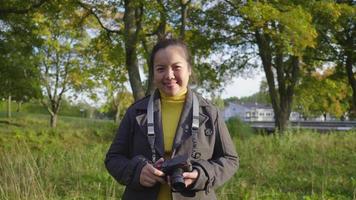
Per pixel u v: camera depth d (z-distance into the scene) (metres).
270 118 87.50
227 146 2.86
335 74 26.91
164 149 2.76
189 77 2.94
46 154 10.87
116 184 7.87
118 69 20.45
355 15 20.58
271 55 23.27
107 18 18.53
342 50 24.31
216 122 2.86
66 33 26.58
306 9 18.27
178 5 16.67
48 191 6.87
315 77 25.86
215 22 21.77
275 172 9.97
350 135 16.70
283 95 23.94
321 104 32.62
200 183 2.62
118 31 18.19
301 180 8.99
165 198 2.72
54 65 31.33
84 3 17.42
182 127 2.77
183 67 2.82
